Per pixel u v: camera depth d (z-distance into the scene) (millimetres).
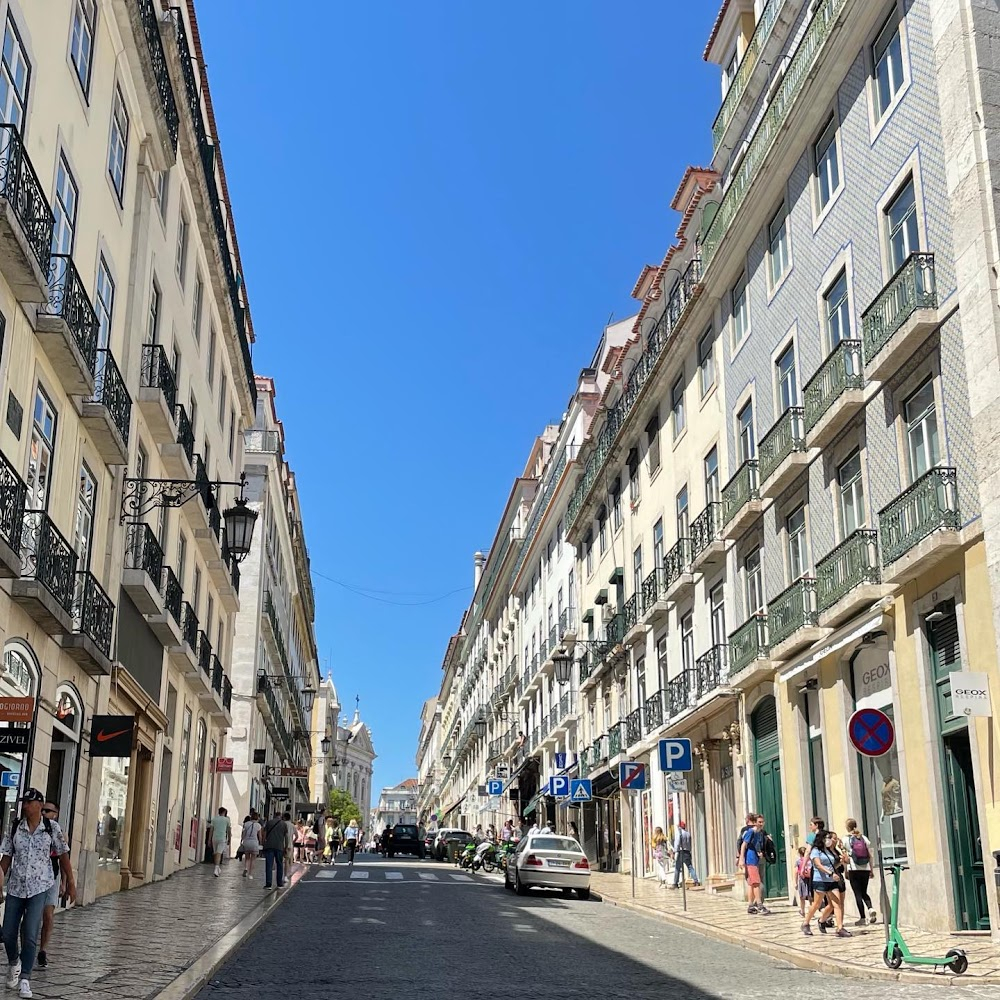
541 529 45719
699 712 23922
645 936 14312
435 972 10234
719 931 14266
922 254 14961
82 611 15398
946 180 14547
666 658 27781
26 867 8055
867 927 14391
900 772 15094
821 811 18250
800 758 18734
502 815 54875
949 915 13570
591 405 41438
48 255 13133
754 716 21500
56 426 14828
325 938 12945
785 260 20656
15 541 12297
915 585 14836
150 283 20156
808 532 18859
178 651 23109
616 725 31750
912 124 15688
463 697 81375
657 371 28219
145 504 20234
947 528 13844
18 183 11977
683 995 9039
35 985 8305
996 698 12828
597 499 36188
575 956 11797
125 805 19875
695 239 26734
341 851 57406
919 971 10094
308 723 77875
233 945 11273
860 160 17391
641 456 30984
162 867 23344
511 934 13969
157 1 20406
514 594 56000
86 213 15969
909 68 15875
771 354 21000
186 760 26672
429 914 16578
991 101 14008
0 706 11469
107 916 14109
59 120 14445
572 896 22672
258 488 42656
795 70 19812
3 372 12484
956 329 14164
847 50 17875
